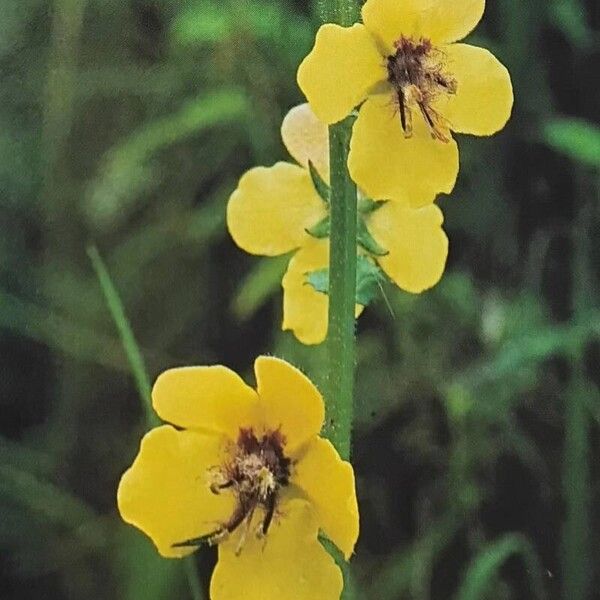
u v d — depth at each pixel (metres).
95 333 0.29
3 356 0.30
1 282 0.29
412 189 0.14
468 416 0.26
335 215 0.14
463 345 0.26
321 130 0.17
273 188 0.17
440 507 0.26
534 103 0.25
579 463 0.24
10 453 0.29
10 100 0.30
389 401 0.26
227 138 0.28
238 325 0.29
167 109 0.28
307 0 0.26
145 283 0.29
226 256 0.28
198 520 0.13
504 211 0.26
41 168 0.30
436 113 0.14
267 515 0.13
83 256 0.30
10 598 0.29
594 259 0.25
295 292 0.17
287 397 0.13
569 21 0.24
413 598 0.26
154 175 0.28
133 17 0.29
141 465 0.13
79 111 0.29
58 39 0.29
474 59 0.14
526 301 0.25
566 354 0.25
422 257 0.16
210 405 0.13
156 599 0.26
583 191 0.25
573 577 0.24
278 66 0.26
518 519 0.26
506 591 0.26
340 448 0.14
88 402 0.30
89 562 0.29
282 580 0.13
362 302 0.15
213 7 0.26
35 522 0.29
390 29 0.14
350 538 0.13
